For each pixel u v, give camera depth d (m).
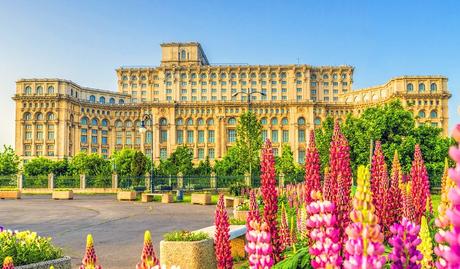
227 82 149.62
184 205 36.66
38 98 132.50
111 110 141.00
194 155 136.25
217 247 6.64
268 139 6.45
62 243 16.44
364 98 140.25
